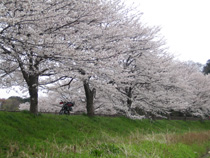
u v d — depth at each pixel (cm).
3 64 995
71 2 867
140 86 1803
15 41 777
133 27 1548
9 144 689
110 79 1162
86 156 655
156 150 853
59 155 653
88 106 1415
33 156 639
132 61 1669
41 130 911
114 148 743
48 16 786
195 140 1316
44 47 805
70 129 1052
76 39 930
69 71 961
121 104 1719
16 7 729
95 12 1005
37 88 1013
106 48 1187
